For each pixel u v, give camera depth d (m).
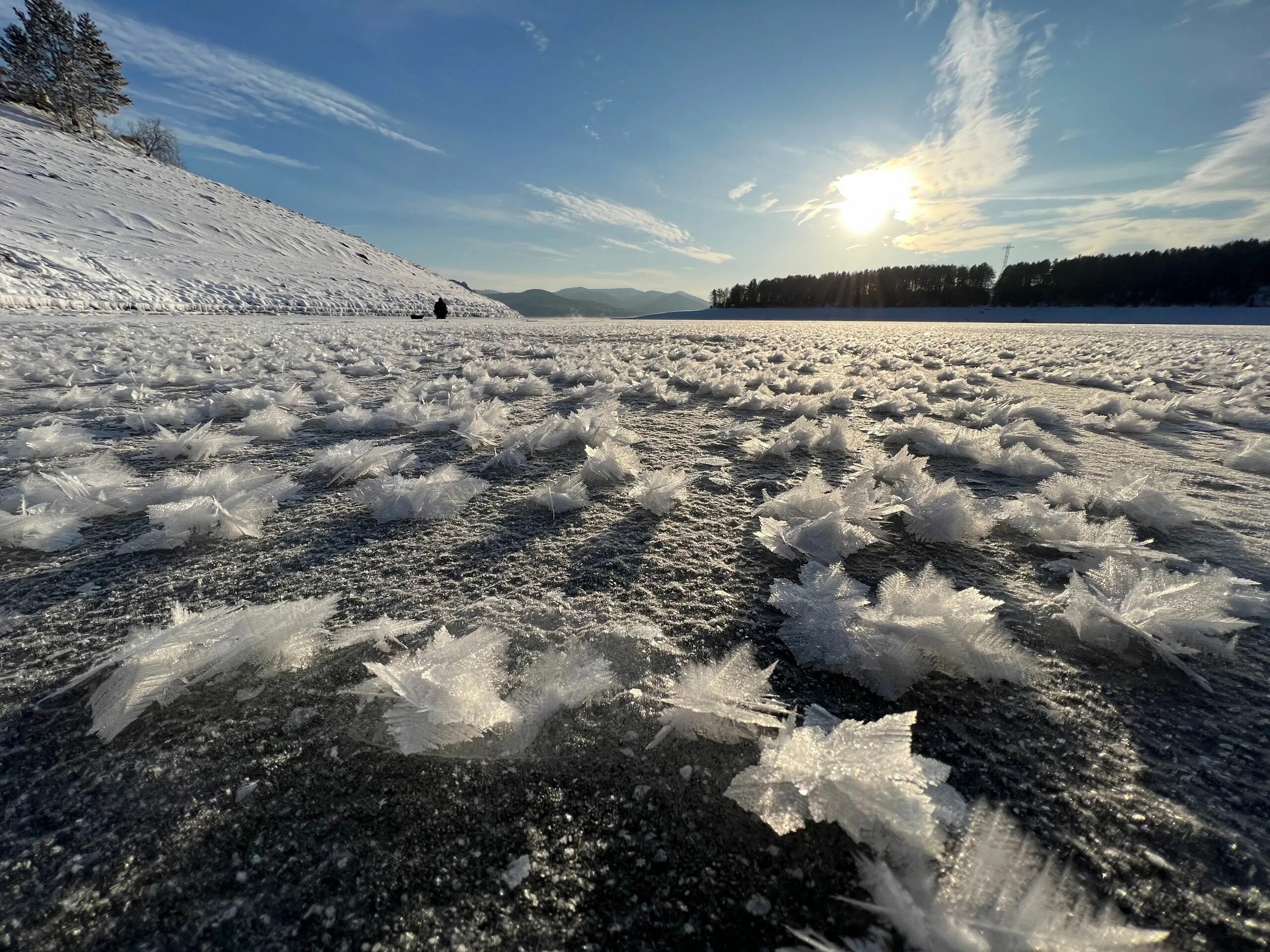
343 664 1.06
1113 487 1.95
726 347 9.29
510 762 0.84
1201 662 1.11
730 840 0.74
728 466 2.47
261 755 0.86
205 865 0.70
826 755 0.77
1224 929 0.64
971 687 1.03
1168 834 0.75
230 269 24.28
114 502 1.81
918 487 1.84
